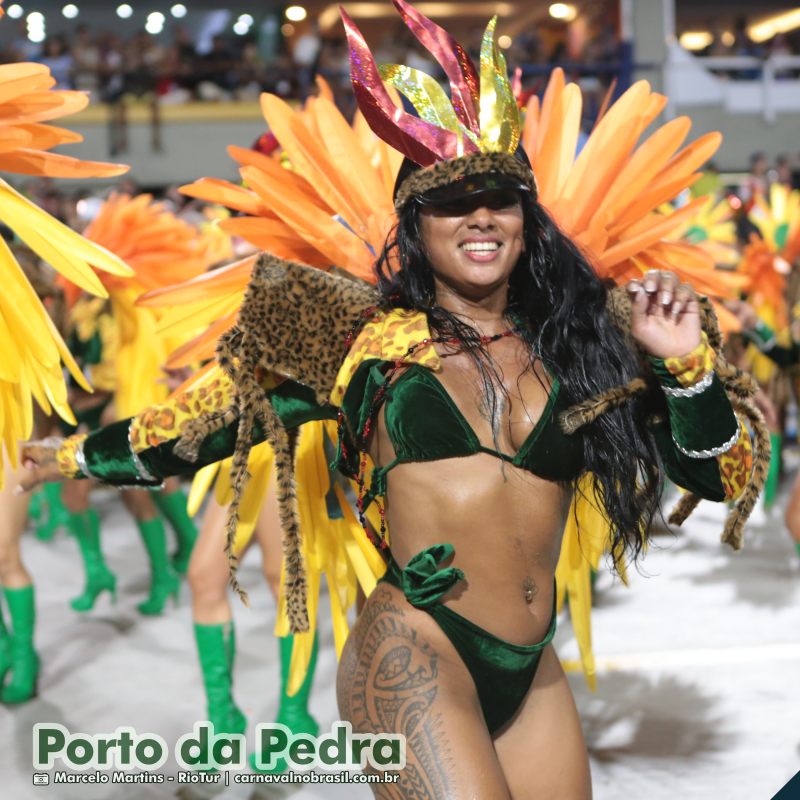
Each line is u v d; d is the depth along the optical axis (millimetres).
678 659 4816
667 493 8680
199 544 3967
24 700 4500
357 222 2900
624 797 3529
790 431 11141
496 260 2236
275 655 5020
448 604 2172
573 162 2996
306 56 16406
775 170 14688
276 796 3613
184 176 15891
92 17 20406
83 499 5805
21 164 2760
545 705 2264
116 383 5773
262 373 2350
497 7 22141
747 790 3549
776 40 19859
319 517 2947
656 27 17156
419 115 2324
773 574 6230
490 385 2221
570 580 3197
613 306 2365
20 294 2732
